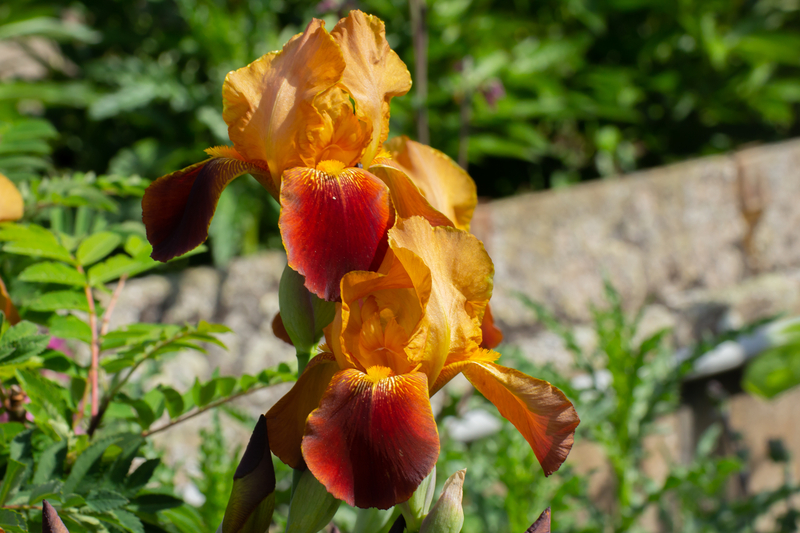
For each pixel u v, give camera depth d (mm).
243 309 1490
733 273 2027
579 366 1387
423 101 1659
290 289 694
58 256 806
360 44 704
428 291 680
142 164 1813
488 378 697
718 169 1983
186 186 710
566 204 1793
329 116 695
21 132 933
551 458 679
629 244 1871
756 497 1388
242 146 701
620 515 1333
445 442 1219
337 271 667
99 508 718
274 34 2014
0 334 749
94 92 1978
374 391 667
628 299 1870
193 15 1903
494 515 1229
